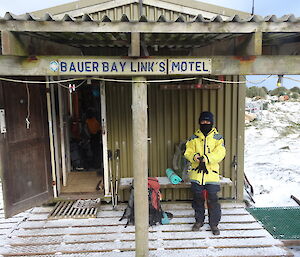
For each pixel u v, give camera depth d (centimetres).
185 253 344
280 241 369
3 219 447
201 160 372
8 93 370
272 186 604
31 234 394
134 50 253
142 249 302
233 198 502
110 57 264
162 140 488
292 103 2234
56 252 351
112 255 344
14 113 380
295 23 253
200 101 481
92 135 641
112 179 489
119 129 482
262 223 423
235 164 491
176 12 436
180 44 378
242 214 451
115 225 418
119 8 430
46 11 423
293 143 1101
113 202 473
